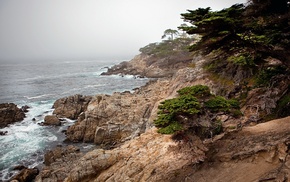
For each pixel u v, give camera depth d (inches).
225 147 560.4
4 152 1126.4
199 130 644.7
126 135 1222.9
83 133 1284.4
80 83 3213.6
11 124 1496.1
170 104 534.0
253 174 423.2
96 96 1546.5
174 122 540.1
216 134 688.4
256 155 462.9
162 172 591.2
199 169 532.4
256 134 571.2
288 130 523.2
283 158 409.4
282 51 522.6
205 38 509.7
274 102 773.9
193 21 508.4
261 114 781.9
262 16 490.3
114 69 4503.0
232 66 1158.3
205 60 1417.3
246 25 488.4
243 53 595.8
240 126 721.6
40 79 3774.6
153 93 1665.8
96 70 5452.8
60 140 1277.1
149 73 3560.5
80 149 1170.6
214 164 521.3
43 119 1593.3
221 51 576.4
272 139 490.3
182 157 612.1
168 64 3526.1
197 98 568.4
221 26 472.1
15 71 5541.3
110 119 1311.5
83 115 1411.2
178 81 1491.1
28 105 1977.1
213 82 1194.6
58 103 1785.2
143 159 690.2
